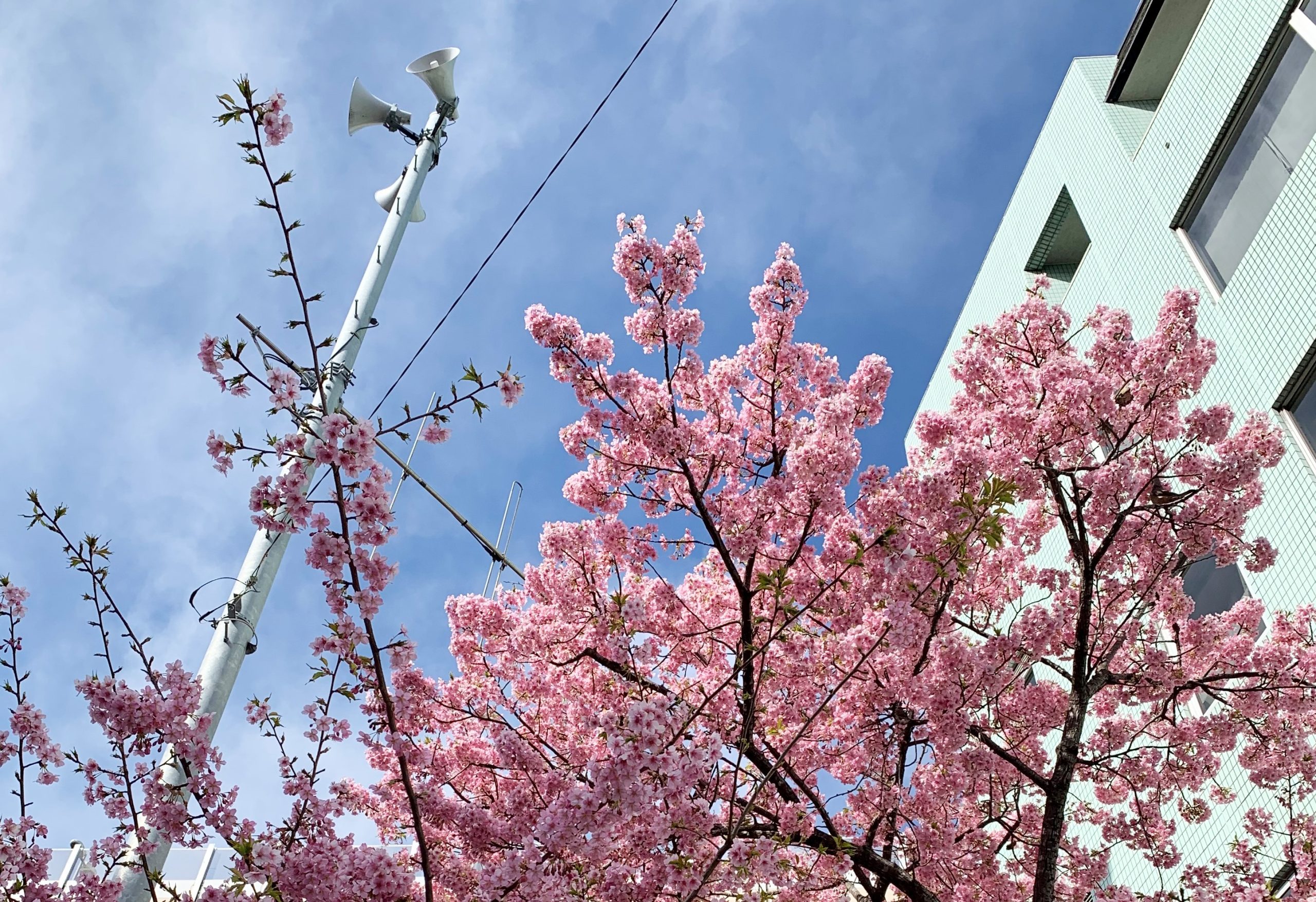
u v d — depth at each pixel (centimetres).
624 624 542
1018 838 672
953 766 587
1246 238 876
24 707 369
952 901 637
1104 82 1207
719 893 461
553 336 542
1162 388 634
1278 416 799
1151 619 720
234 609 522
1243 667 637
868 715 605
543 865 412
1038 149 1315
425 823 530
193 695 368
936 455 657
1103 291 1109
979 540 527
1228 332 865
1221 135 920
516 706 639
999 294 1394
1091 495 654
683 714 427
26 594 376
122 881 405
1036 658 606
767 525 579
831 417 534
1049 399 642
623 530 615
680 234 557
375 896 365
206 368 339
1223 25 920
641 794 392
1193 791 703
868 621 594
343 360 607
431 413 358
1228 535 633
